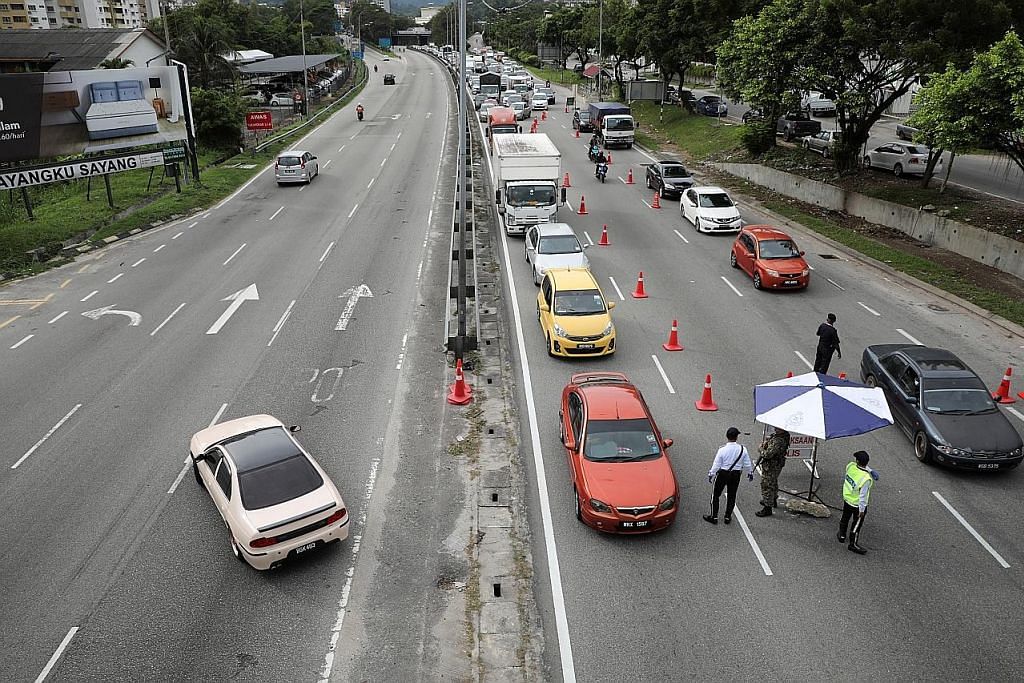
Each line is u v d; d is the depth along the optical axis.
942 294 22.91
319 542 11.33
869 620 10.40
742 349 19.47
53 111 31.31
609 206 36.06
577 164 46.72
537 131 59.28
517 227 30.14
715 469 12.23
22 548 11.95
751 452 14.70
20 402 16.77
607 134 51.28
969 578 11.23
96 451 14.74
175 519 12.67
